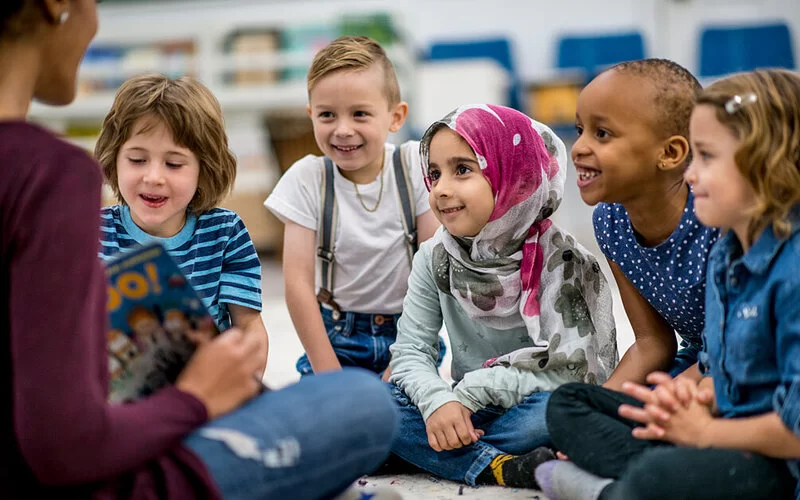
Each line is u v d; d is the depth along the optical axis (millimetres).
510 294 1332
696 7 5133
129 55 4578
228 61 4473
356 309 1653
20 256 712
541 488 1118
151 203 1305
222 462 793
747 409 947
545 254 1343
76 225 724
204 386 812
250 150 4539
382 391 933
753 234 936
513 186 1314
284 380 1913
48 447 707
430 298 1416
